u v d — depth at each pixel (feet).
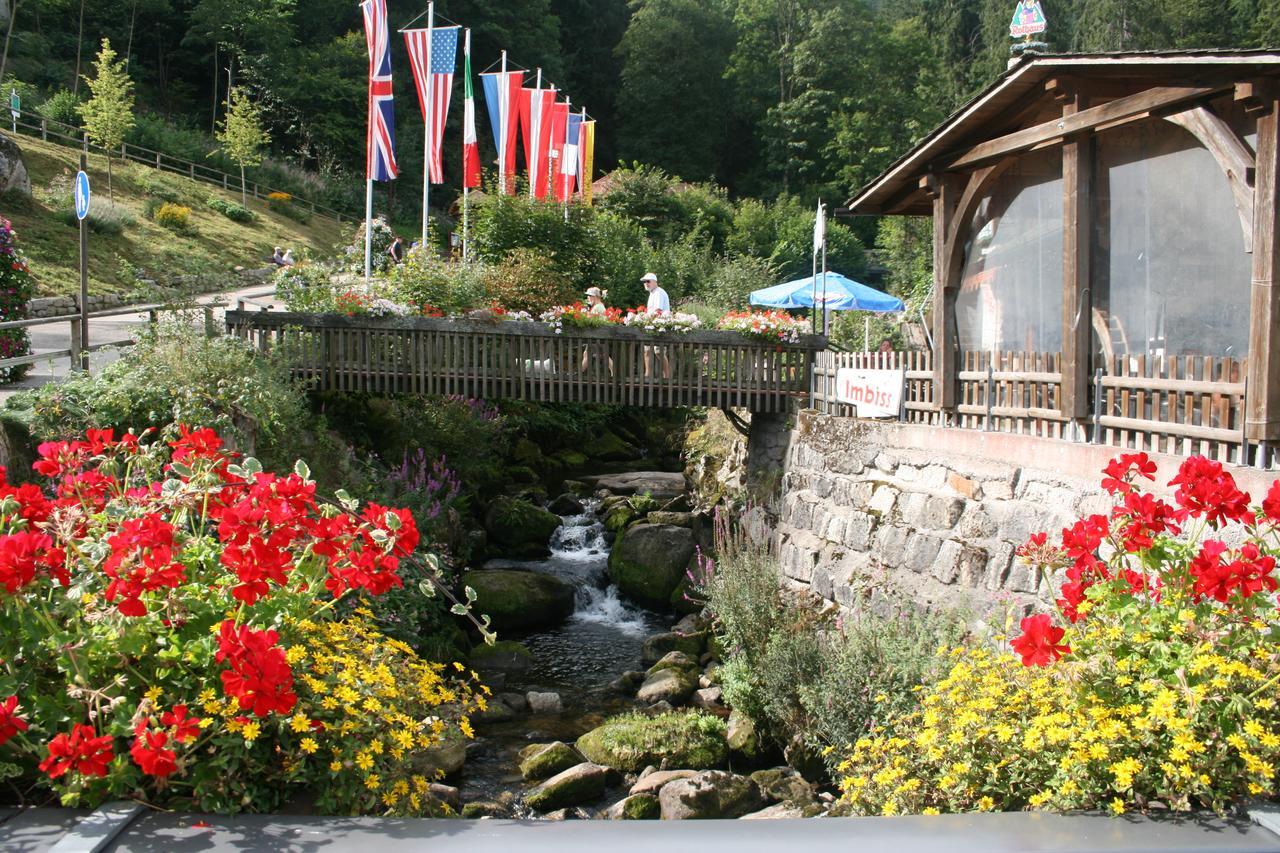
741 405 39.78
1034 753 11.51
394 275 53.36
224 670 10.08
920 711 17.29
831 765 24.67
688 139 213.46
